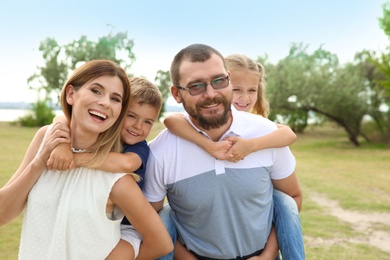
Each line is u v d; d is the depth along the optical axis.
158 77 35.12
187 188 2.71
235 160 2.65
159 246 2.51
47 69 48.97
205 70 2.60
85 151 2.42
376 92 24.64
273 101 25.50
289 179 2.98
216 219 2.71
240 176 2.70
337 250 6.54
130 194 2.38
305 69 25.77
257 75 3.91
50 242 2.29
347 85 24.47
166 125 2.84
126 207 2.39
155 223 2.47
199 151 2.72
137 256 2.57
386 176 13.66
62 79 49.59
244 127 2.85
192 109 2.66
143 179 2.75
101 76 2.38
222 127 2.79
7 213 2.36
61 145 2.31
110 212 2.44
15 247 6.15
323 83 24.69
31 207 2.32
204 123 2.67
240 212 2.72
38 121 39.19
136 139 2.78
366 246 6.75
